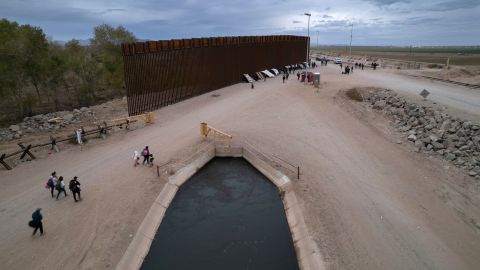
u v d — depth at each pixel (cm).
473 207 1891
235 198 2111
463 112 3397
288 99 4306
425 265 1424
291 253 1593
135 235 1597
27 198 1867
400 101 3950
